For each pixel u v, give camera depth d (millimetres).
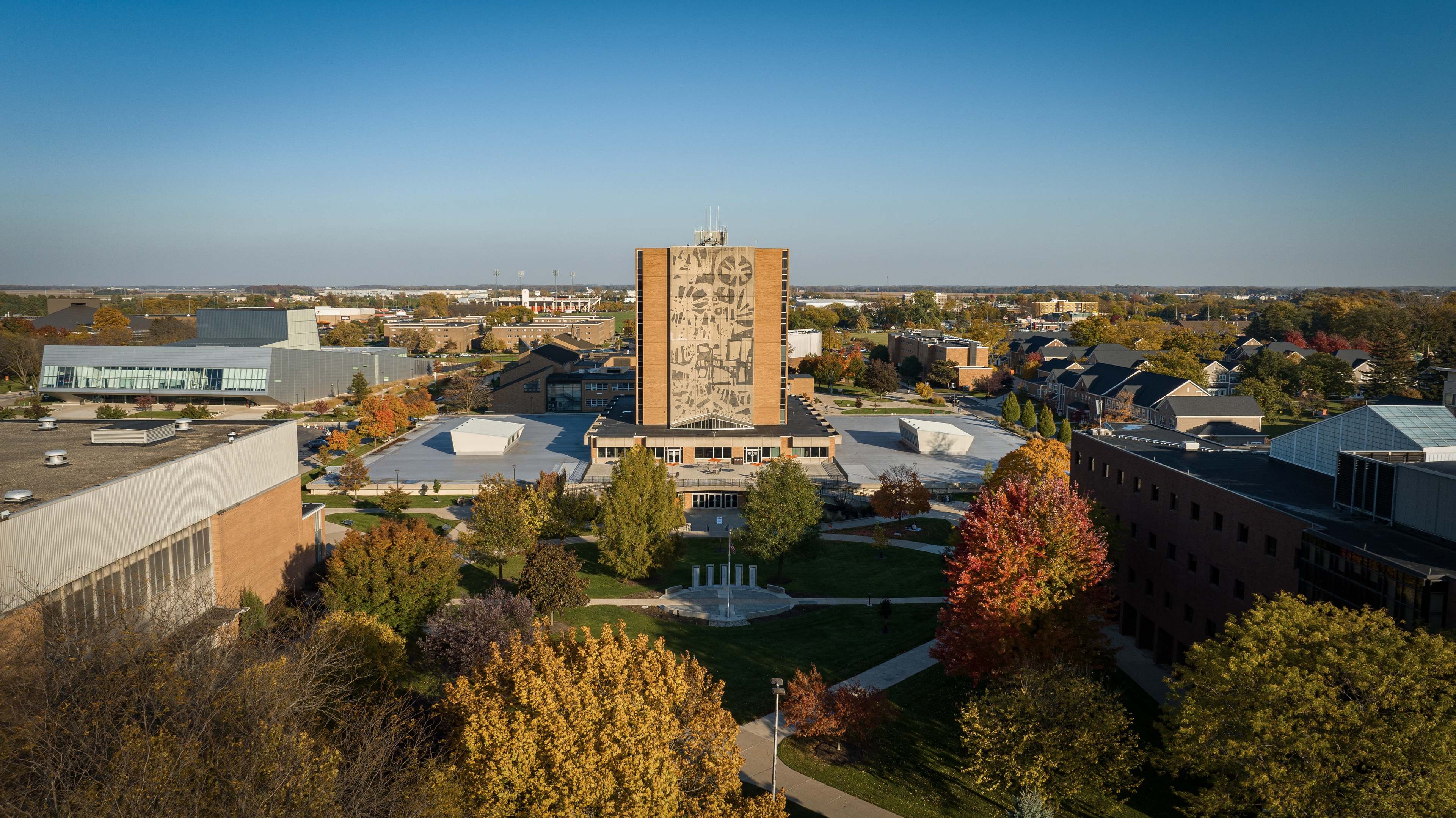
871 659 55844
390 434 129250
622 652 33156
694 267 106438
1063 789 37375
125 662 30766
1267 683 32062
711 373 108438
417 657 52375
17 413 131625
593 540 83562
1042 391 173625
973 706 40281
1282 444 58312
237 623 49156
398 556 52656
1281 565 44906
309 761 25641
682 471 103562
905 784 41938
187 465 48500
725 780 31266
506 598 52156
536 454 118625
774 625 62438
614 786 26828
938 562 76875
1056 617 45562
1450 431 48562
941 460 116625
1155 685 52125
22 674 29922
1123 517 61906
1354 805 29438
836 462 110688
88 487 41438
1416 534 41156
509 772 26438
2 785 23766
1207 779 40625
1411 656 30828
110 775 22953
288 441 62844
